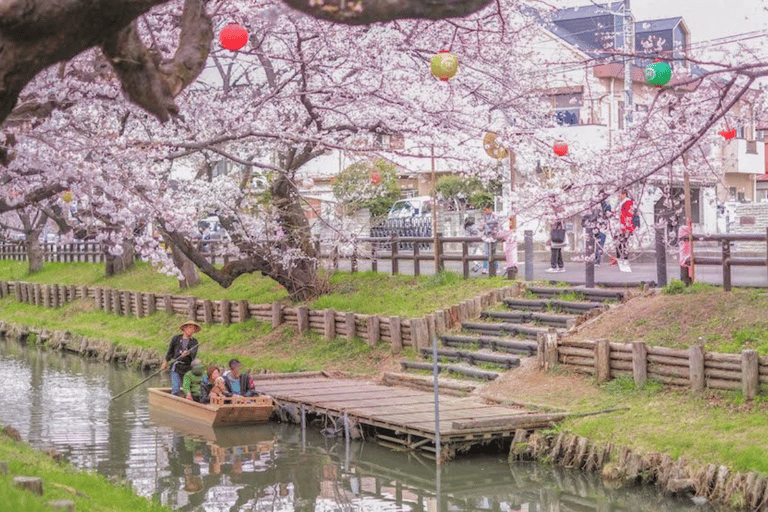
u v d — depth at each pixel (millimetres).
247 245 23609
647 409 13852
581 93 32406
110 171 14273
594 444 13102
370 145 18625
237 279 29438
